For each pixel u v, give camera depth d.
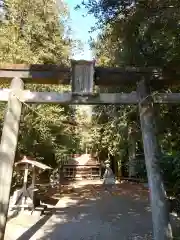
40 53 9.32
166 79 4.37
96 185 15.38
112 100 4.30
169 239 3.48
